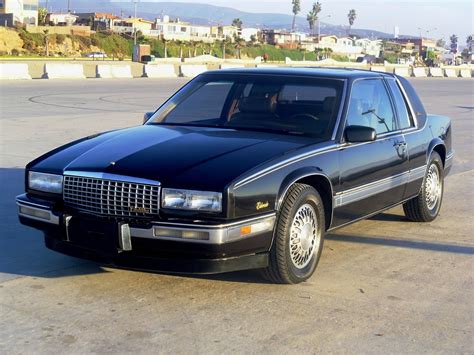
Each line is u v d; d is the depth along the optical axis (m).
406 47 150.88
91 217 5.10
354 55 123.62
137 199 4.92
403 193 7.11
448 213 8.49
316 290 5.45
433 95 32.66
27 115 17.28
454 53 152.38
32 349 4.25
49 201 5.36
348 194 5.97
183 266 4.89
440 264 6.31
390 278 5.84
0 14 80.00
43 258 6.05
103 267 5.82
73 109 19.28
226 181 4.84
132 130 6.11
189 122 6.32
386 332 4.67
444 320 4.92
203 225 4.75
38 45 74.25
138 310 4.90
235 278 5.63
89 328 4.57
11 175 9.66
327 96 6.19
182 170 4.97
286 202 5.23
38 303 4.99
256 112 6.20
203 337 4.48
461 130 18.25
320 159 5.59
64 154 5.60
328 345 4.42
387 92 7.03
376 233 7.39
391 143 6.71
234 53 97.62
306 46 121.44
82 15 121.31
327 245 6.84
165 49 83.50
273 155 5.28
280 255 5.24
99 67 37.84
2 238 6.64
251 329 4.63
